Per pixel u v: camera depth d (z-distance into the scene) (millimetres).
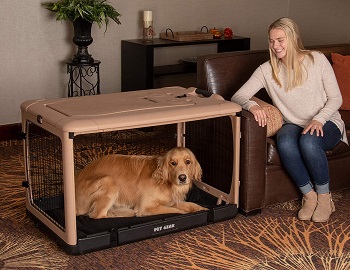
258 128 2953
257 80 3160
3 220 3018
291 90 3084
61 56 4652
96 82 4875
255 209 3068
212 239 2812
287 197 3197
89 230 2738
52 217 2885
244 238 2828
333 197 3377
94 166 2982
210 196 3219
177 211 2924
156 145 4266
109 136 4496
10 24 4379
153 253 2666
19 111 4562
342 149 3227
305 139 2980
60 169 3350
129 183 2938
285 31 2990
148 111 2713
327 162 3080
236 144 2953
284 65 3098
